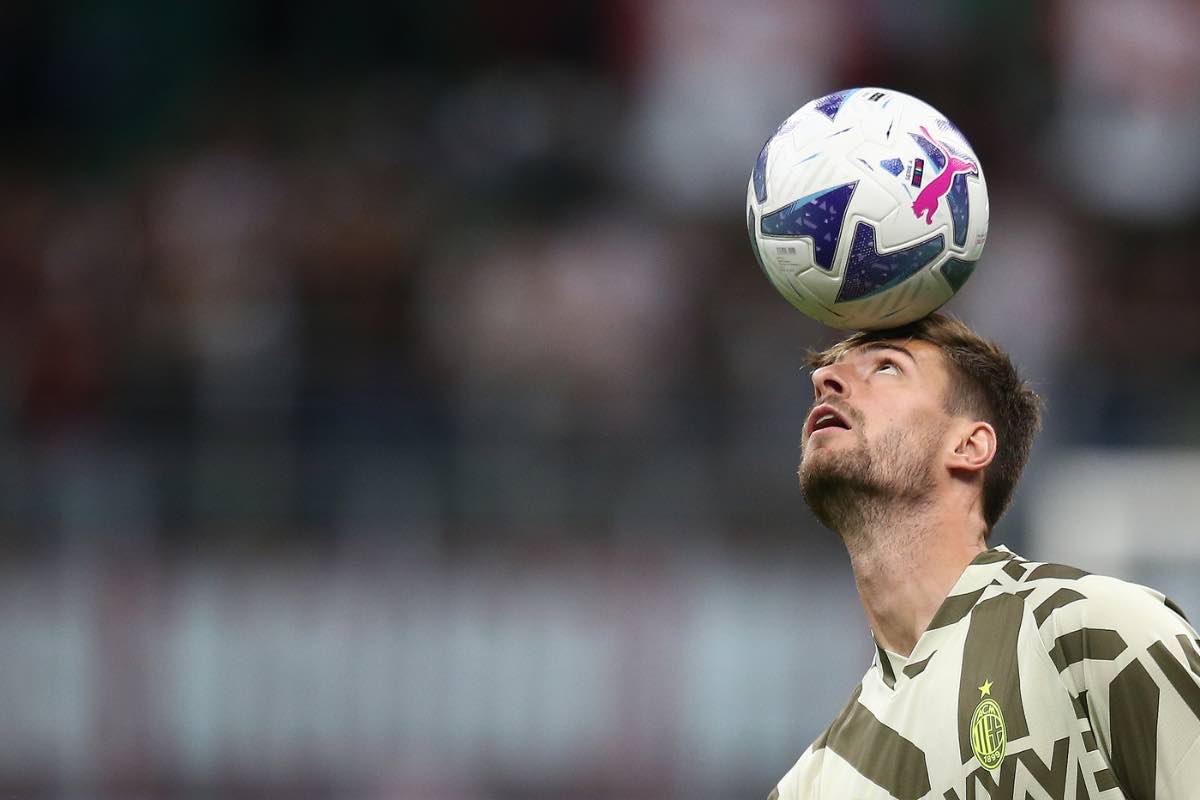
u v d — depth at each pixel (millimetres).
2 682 32438
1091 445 36062
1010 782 12219
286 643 32844
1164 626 11977
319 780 32375
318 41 52625
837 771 13477
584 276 44469
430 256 45656
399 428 36219
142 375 40438
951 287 13844
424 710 32656
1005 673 12438
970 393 13766
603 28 51250
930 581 13516
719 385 38250
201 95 51562
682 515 33844
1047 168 48719
